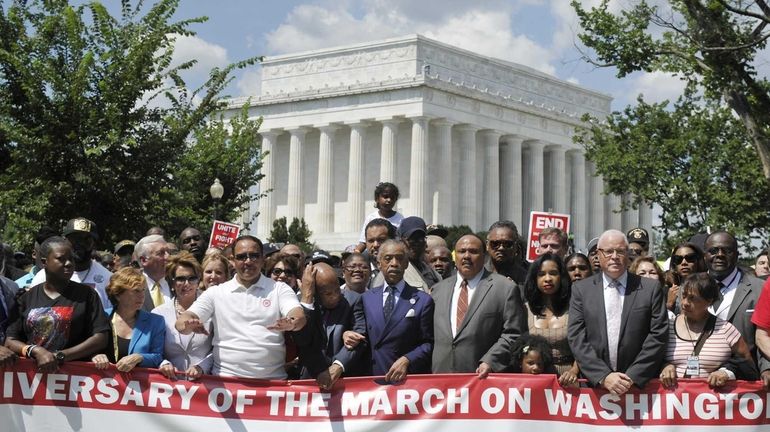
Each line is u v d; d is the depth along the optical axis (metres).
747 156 70.12
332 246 131.38
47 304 14.46
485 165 136.88
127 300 14.80
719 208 69.62
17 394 14.36
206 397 14.46
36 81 32.81
